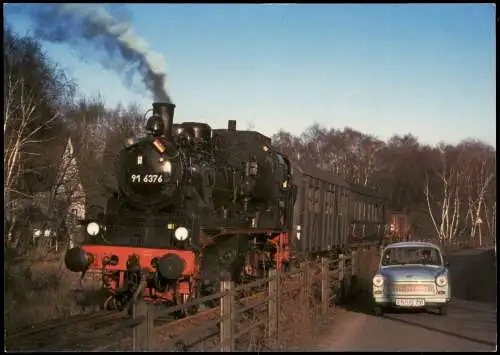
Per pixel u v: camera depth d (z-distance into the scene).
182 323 9.63
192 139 12.45
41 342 8.34
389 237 33.59
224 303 7.57
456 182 58.97
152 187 11.29
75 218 22.75
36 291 12.87
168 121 11.90
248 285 8.27
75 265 10.78
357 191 25.92
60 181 22.17
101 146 26.08
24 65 22.33
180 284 10.62
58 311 11.10
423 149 64.19
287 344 8.63
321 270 11.88
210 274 11.90
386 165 63.69
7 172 19.66
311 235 18.67
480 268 26.45
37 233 22.78
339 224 22.44
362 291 16.88
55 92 24.44
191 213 11.09
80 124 25.98
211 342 8.48
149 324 5.95
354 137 62.12
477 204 59.81
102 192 14.44
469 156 61.91
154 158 11.38
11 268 14.27
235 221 12.82
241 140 14.58
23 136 21.94
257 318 9.26
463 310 12.87
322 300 11.62
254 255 14.08
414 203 62.41
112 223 11.51
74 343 8.18
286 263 16.23
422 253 12.96
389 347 8.62
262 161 14.70
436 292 11.73
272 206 15.40
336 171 57.88
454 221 58.31
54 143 24.53
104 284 11.14
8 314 10.11
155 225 11.20
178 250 10.65
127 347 7.84
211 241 11.72
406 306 11.74
